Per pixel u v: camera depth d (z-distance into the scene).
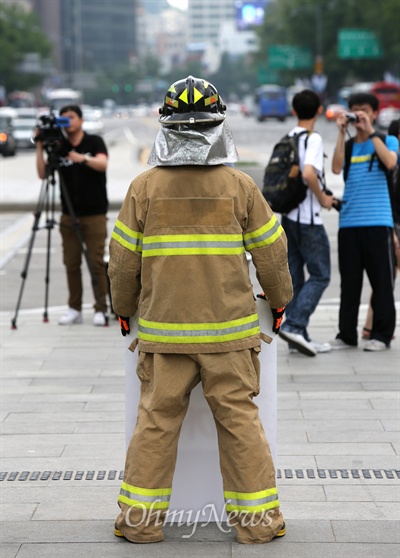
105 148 10.75
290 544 4.98
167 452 4.94
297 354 9.39
